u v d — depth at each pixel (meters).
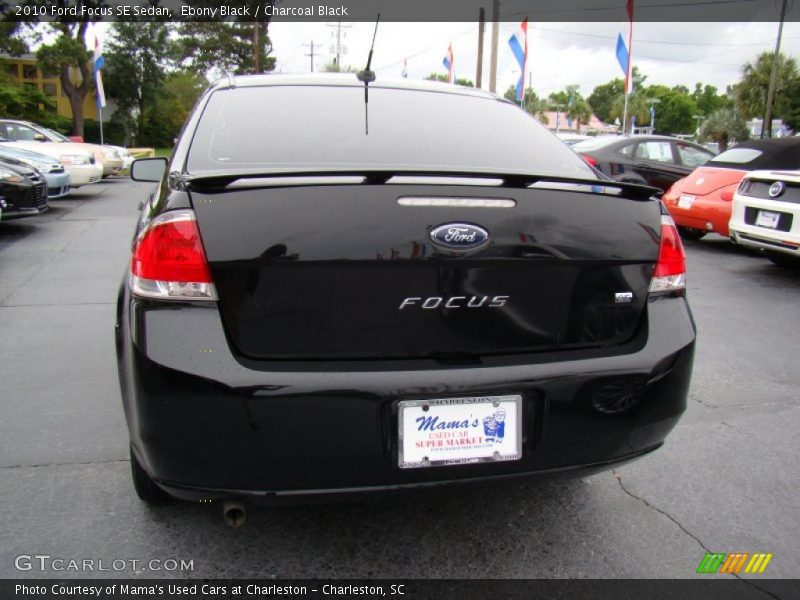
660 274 2.06
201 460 1.76
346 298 1.78
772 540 2.32
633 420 1.98
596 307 1.98
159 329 1.75
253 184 1.76
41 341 4.25
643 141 10.56
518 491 2.62
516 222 1.86
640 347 2.00
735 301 5.66
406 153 2.28
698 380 3.83
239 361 1.74
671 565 2.18
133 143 45.59
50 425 3.06
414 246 1.78
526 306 1.91
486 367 1.85
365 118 2.46
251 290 1.75
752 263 7.39
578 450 1.96
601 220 1.97
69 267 6.50
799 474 2.78
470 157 2.32
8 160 8.85
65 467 2.70
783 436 3.13
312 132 2.33
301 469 1.77
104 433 2.99
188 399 1.71
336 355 1.79
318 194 1.76
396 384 1.77
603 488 2.65
